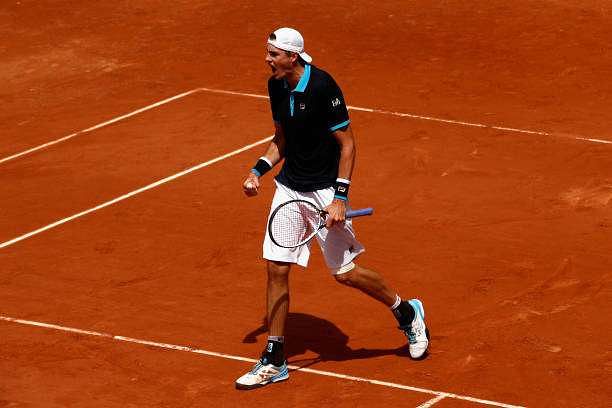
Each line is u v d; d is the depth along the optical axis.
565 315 34.59
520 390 29.97
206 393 30.16
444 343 32.88
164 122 57.97
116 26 77.56
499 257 39.34
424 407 29.09
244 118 58.16
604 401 29.31
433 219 43.22
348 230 29.91
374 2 80.12
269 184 47.97
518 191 46.28
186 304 36.09
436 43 71.06
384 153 51.50
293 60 28.92
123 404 29.66
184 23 77.69
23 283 38.06
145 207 45.56
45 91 65.12
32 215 45.12
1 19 79.62
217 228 42.91
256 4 80.94
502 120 56.44
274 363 30.36
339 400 29.58
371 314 34.97
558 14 75.75
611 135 53.84
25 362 32.22
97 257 40.34
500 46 69.94
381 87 62.88
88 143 54.94
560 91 61.53
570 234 41.38
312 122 29.23
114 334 33.97
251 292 36.94
